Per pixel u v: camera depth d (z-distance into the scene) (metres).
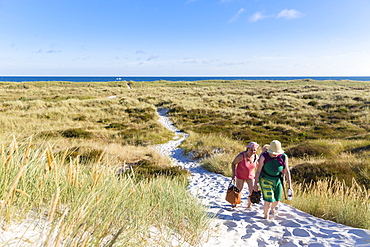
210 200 5.82
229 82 84.25
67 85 68.31
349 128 22.41
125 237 2.15
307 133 20.72
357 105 32.19
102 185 2.69
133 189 2.98
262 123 25.12
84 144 13.56
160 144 17.97
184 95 49.16
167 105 36.72
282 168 4.08
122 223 2.39
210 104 38.78
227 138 17.30
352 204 4.65
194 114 30.97
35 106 31.53
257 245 3.25
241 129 21.70
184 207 3.83
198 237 3.15
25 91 52.50
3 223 1.71
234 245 3.16
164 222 3.23
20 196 1.99
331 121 25.70
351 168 8.69
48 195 2.30
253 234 3.57
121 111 31.52
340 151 13.64
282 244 3.29
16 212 1.90
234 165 4.96
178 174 9.14
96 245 1.78
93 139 17.61
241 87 68.69
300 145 14.66
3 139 2.44
